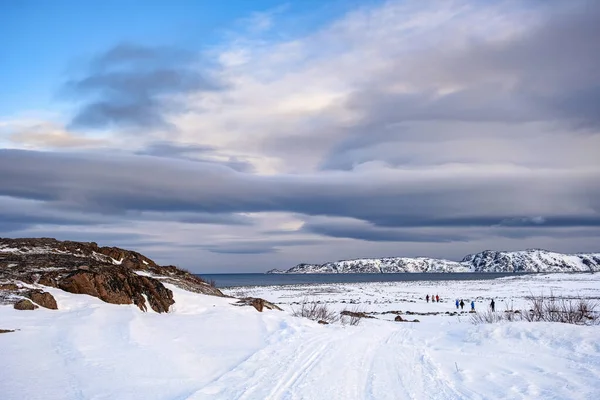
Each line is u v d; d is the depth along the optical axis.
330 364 12.63
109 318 15.99
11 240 25.70
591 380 11.07
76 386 9.09
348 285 121.38
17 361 10.46
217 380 10.23
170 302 21.94
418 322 32.53
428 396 9.58
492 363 13.87
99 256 26.83
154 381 9.84
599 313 27.70
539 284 107.62
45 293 16.92
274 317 22.53
